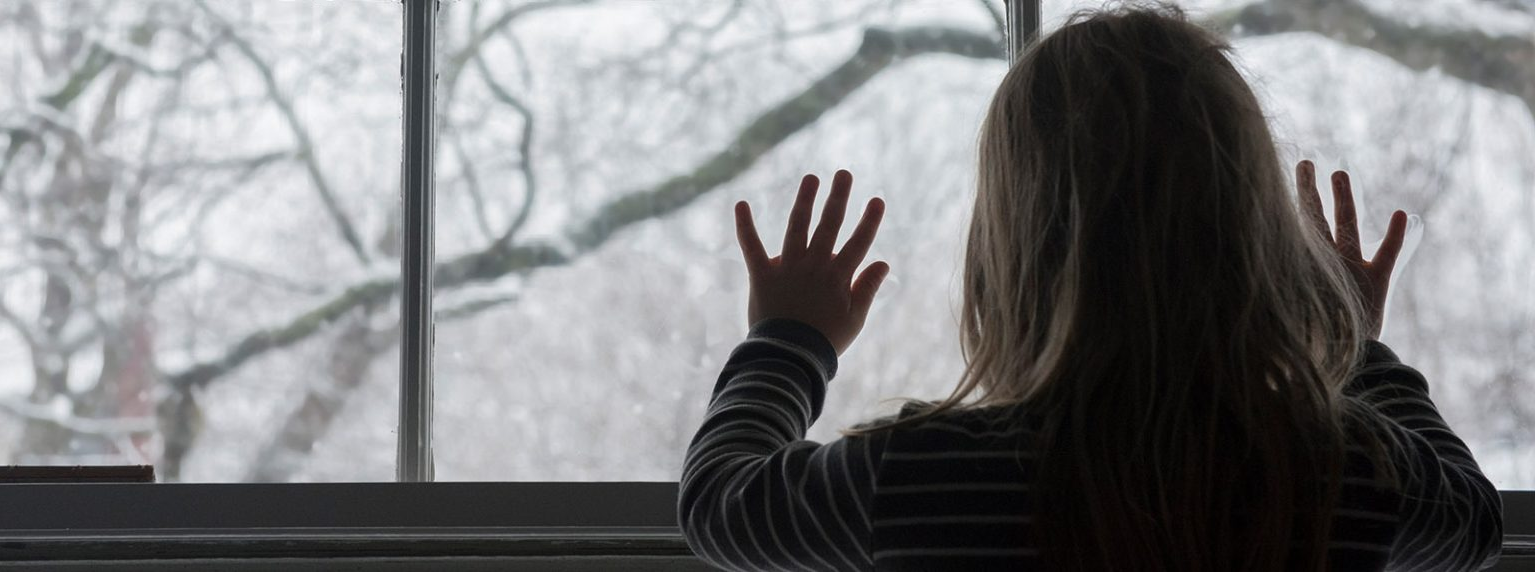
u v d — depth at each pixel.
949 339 1.38
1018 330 0.66
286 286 1.48
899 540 0.61
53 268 1.47
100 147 1.50
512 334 1.44
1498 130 1.42
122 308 1.46
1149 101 0.66
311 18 1.52
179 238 1.48
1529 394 1.37
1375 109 1.41
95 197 1.49
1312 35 1.42
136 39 1.52
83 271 1.47
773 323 0.74
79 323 1.46
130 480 1.19
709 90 1.50
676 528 1.19
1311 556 0.60
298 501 1.17
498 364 1.43
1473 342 1.38
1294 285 0.68
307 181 1.50
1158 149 0.65
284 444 1.46
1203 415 0.61
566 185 1.48
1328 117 1.40
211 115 1.51
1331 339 0.71
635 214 1.48
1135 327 0.62
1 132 1.49
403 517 1.17
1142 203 0.64
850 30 1.50
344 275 1.49
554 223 1.47
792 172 1.47
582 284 1.46
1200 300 0.63
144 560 1.13
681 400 1.44
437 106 1.33
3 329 1.44
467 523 1.17
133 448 1.43
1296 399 0.62
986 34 1.47
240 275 1.48
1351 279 0.75
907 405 0.67
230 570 1.13
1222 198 0.65
